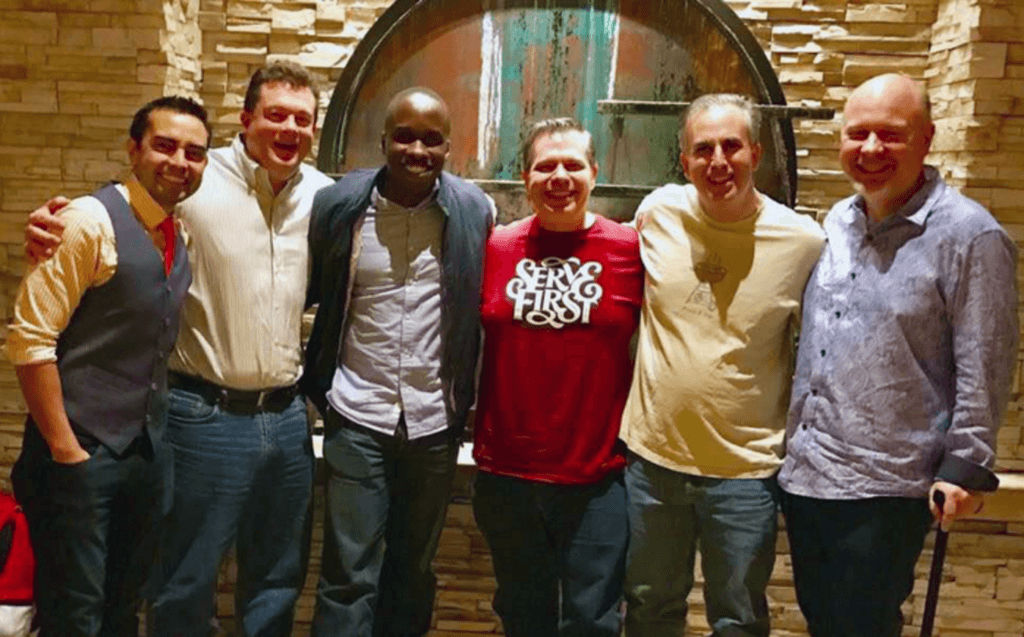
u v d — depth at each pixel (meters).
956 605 2.97
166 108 2.09
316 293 2.44
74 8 2.89
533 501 2.33
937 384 2.07
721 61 3.02
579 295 2.27
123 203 2.09
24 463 2.14
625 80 3.06
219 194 2.26
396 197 2.32
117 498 2.22
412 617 2.53
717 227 2.23
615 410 2.33
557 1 3.05
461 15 3.07
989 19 2.78
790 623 3.01
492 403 2.36
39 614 2.17
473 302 2.34
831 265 2.17
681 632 2.39
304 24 3.20
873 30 3.14
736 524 2.22
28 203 2.97
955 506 2.00
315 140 3.23
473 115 3.09
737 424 2.23
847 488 2.09
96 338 2.08
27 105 2.92
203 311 2.26
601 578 2.33
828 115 2.94
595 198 3.07
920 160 2.06
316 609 2.42
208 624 2.33
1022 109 2.80
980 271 1.98
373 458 2.35
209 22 3.20
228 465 2.27
